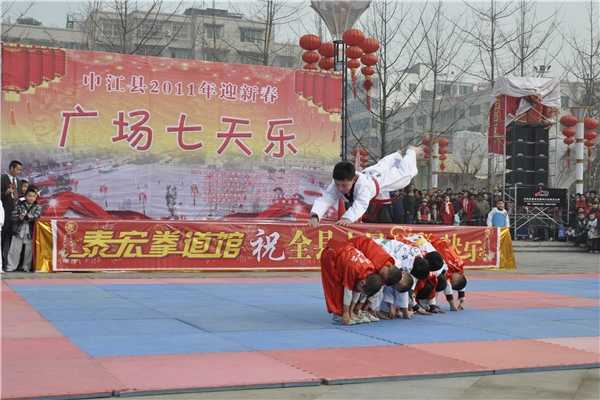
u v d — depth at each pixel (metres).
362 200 6.90
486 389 4.44
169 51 35.78
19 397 3.89
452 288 8.22
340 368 4.85
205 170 14.75
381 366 4.95
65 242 11.88
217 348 5.48
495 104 23.62
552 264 16.67
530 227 24.06
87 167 13.97
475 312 8.09
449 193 23.45
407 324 7.04
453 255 8.17
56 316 6.99
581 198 24.06
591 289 11.14
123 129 14.22
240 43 34.88
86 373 4.50
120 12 23.28
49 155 13.71
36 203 11.85
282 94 15.25
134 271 12.24
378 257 7.02
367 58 17.00
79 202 13.92
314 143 15.46
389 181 7.14
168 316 7.17
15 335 5.88
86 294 8.95
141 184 14.34
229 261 12.78
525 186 24.38
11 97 13.45
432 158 27.38
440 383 4.58
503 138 23.39
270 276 12.22
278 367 4.82
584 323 7.38
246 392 4.23
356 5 16.58
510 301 9.27
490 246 14.65
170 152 14.52
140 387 4.16
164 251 12.42
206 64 14.73
